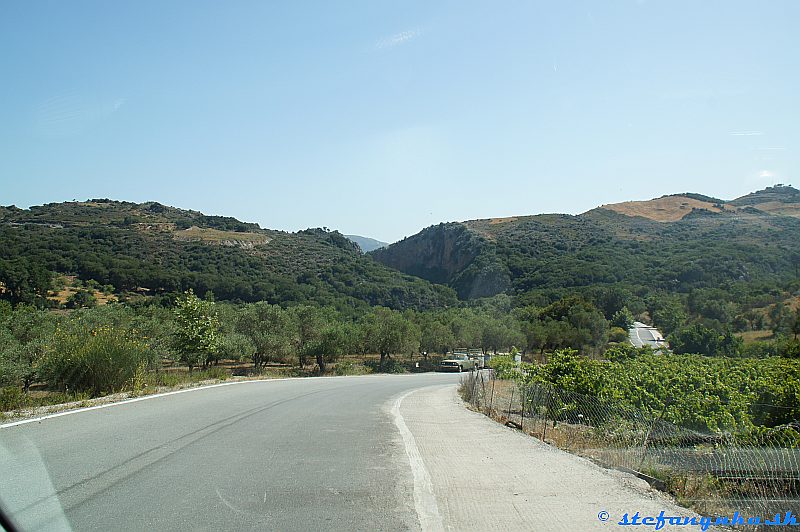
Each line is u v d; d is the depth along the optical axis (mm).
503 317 57625
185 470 6441
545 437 10453
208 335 25922
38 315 32906
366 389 21141
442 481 6367
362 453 7859
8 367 22078
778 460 6844
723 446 8414
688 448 8656
